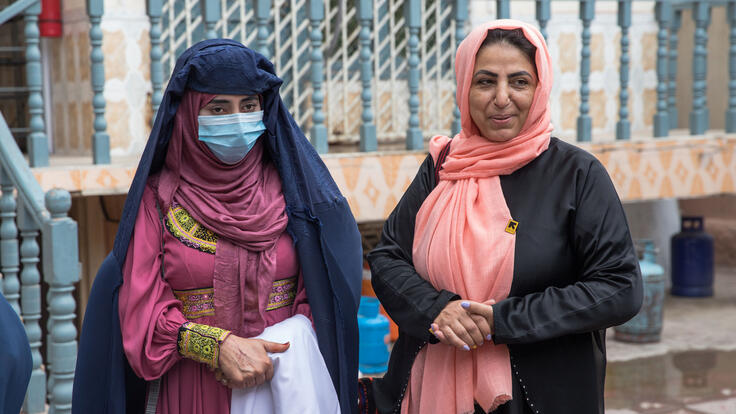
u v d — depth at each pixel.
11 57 5.58
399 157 4.64
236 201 2.10
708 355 5.12
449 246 2.09
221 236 2.08
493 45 2.06
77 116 5.32
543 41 2.11
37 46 3.98
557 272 2.04
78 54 5.20
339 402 2.19
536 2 4.83
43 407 3.31
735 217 8.20
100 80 4.13
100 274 2.08
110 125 5.07
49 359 3.06
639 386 4.56
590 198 2.04
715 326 5.82
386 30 5.83
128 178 4.20
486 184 2.12
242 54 2.04
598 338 2.12
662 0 5.43
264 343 2.03
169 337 2.00
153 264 2.05
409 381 2.22
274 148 2.16
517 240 2.04
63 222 2.98
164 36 5.11
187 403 2.08
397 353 2.28
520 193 2.09
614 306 1.96
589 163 2.08
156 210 2.09
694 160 5.59
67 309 3.00
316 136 4.48
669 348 5.29
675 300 6.67
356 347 2.28
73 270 3.01
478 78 2.09
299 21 5.50
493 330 1.98
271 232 2.11
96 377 2.10
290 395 2.02
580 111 5.27
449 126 6.03
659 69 5.54
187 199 2.08
